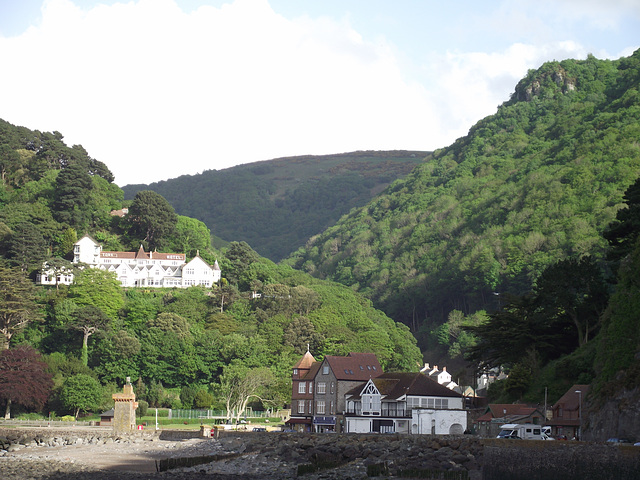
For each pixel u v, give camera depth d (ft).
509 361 400.88
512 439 216.13
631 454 179.52
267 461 288.10
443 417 384.68
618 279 328.70
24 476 253.65
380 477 237.66
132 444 374.43
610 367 274.57
